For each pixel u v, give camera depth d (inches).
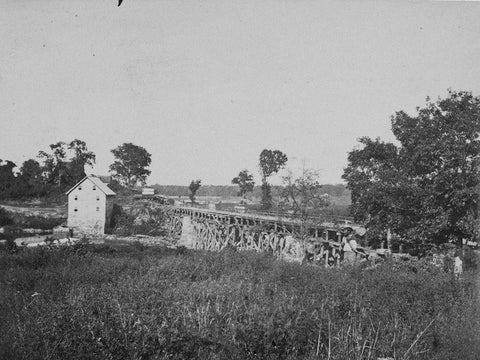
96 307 285.9
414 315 294.2
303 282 422.3
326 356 237.1
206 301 317.4
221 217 1715.1
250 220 1583.4
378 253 704.4
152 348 229.0
